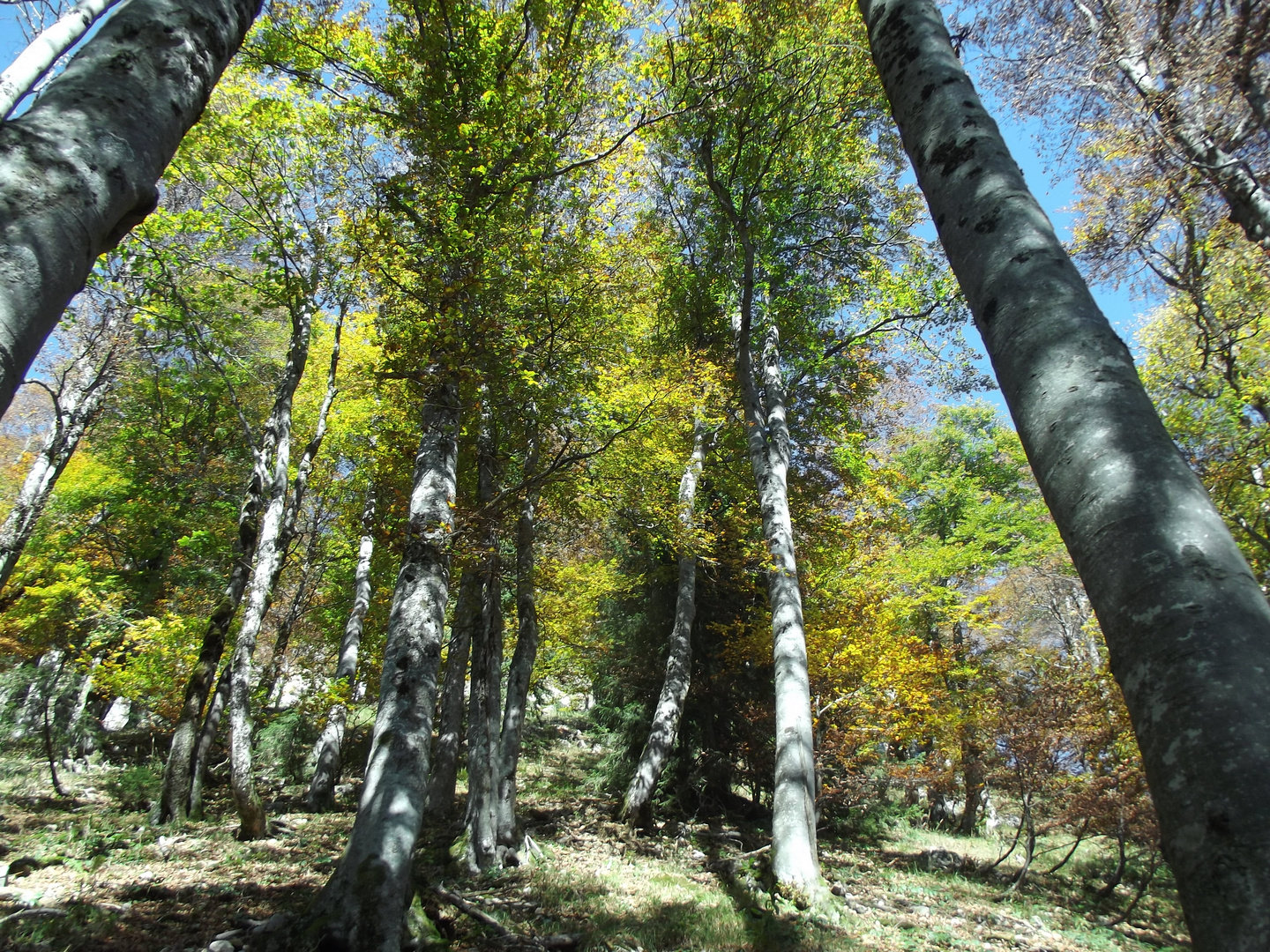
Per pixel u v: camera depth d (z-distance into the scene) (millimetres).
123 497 18422
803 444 16922
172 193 13758
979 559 19203
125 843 8750
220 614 12055
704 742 16750
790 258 15359
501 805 10430
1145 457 1794
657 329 15719
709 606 17797
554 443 10633
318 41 8984
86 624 14836
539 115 9203
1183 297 11406
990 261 2422
